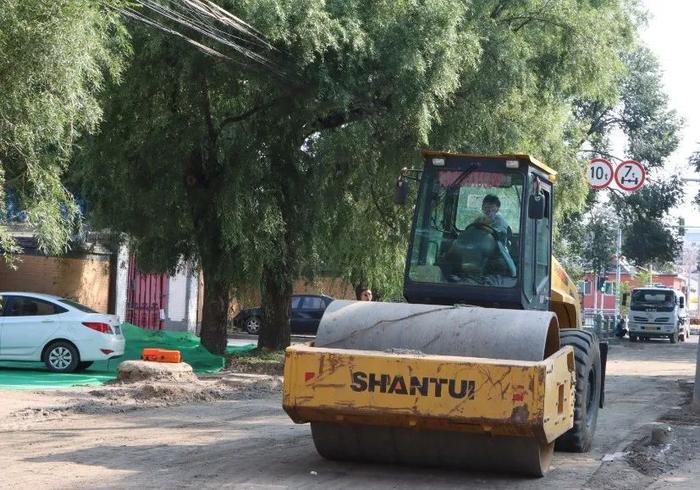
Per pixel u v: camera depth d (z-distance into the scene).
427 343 11.16
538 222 14.13
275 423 15.78
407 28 22.08
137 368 20.09
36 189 13.02
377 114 23.84
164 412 16.84
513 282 13.10
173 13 17.98
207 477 10.88
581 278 60.38
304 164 25.69
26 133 12.09
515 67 25.38
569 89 29.36
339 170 26.14
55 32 11.76
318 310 45.88
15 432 14.16
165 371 20.20
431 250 13.44
